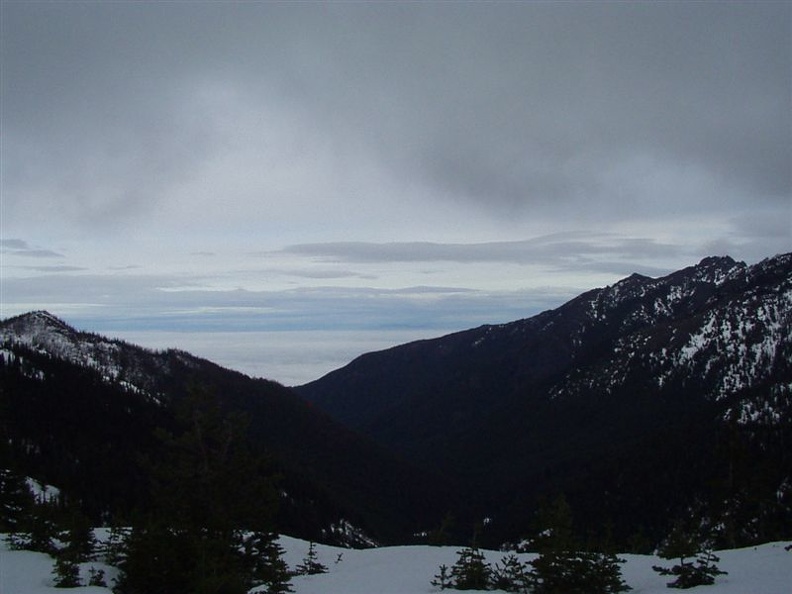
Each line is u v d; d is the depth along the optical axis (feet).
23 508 125.39
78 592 69.51
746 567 74.33
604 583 66.18
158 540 71.51
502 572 78.89
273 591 74.18
